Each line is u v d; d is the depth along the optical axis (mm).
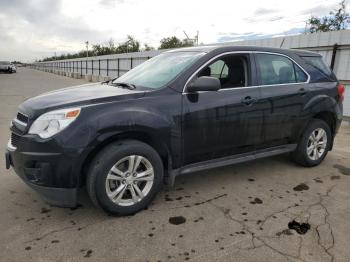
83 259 2520
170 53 4301
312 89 4453
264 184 4070
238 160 3938
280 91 4094
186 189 3883
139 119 3070
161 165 3334
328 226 3053
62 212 3262
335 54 8953
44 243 2721
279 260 2527
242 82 3904
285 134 4285
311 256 2582
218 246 2711
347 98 8828
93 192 2998
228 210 3352
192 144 3496
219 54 3738
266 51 4137
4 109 9750
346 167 4809
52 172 2846
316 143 4699
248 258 2553
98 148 3059
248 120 3836
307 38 9672
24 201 3486
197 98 3465
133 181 3176
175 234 2883
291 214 3279
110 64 29531
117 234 2873
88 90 3604
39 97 3445
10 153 3148
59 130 2838
